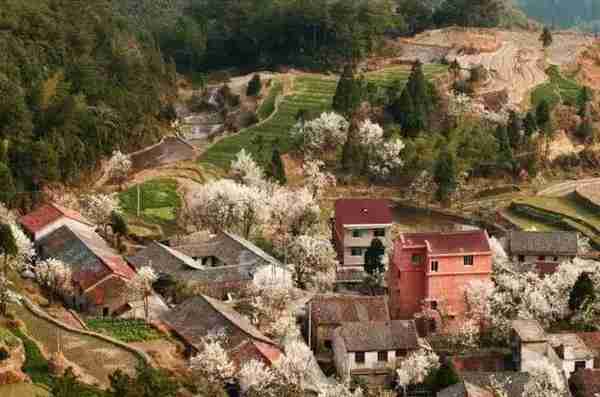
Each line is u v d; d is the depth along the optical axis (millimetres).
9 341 103312
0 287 112562
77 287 128500
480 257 135000
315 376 116562
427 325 131750
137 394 89188
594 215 188875
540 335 118750
